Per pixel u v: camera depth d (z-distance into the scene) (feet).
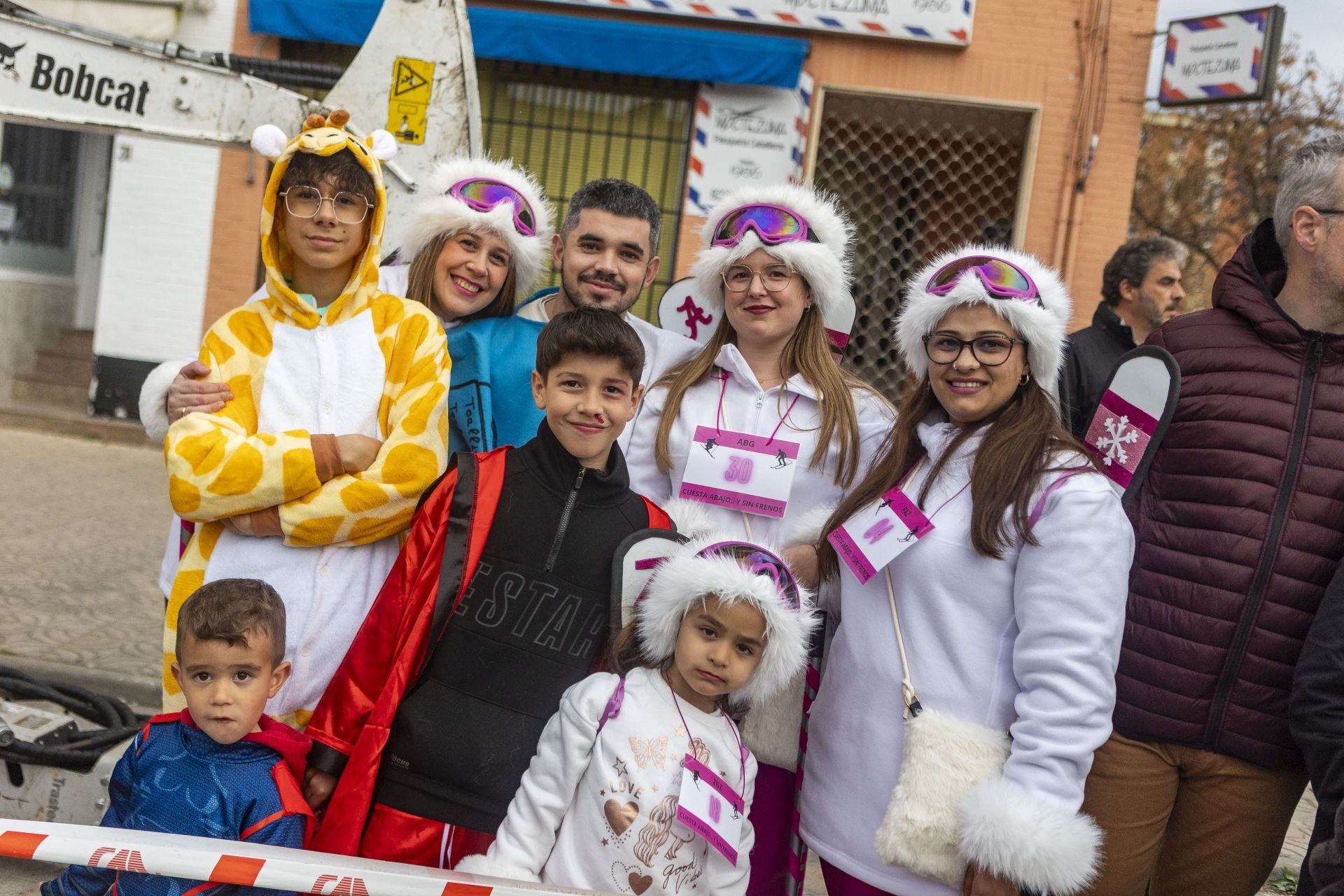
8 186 35.04
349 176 7.73
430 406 7.79
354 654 7.33
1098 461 6.89
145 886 6.72
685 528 8.13
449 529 7.22
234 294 29.76
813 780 7.41
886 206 27.99
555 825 6.71
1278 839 7.88
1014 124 27.53
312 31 26.30
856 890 7.06
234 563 7.66
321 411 7.79
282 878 6.05
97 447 29.68
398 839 6.97
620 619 7.22
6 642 15.64
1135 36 26.61
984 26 26.76
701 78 26.23
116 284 29.96
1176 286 14.84
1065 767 6.28
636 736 6.73
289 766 7.09
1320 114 37.50
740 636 6.73
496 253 9.73
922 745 6.59
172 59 10.62
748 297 8.86
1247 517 7.64
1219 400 7.86
